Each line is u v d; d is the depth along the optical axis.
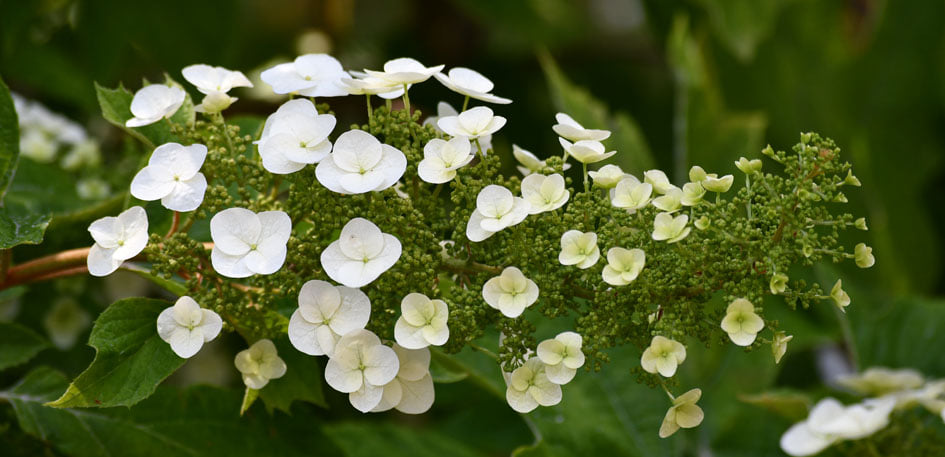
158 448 1.08
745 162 0.95
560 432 1.17
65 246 1.17
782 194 0.95
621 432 1.18
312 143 0.96
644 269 0.95
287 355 1.04
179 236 0.97
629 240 0.96
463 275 0.98
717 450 1.24
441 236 0.98
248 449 1.09
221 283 0.97
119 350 0.97
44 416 1.08
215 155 0.98
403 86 0.98
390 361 0.95
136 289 1.29
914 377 0.96
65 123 1.26
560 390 0.95
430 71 0.98
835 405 0.92
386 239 0.95
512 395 0.95
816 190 0.94
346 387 0.95
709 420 1.25
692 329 0.96
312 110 0.98
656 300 0.96
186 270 0.98
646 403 1.20
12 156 1.04
